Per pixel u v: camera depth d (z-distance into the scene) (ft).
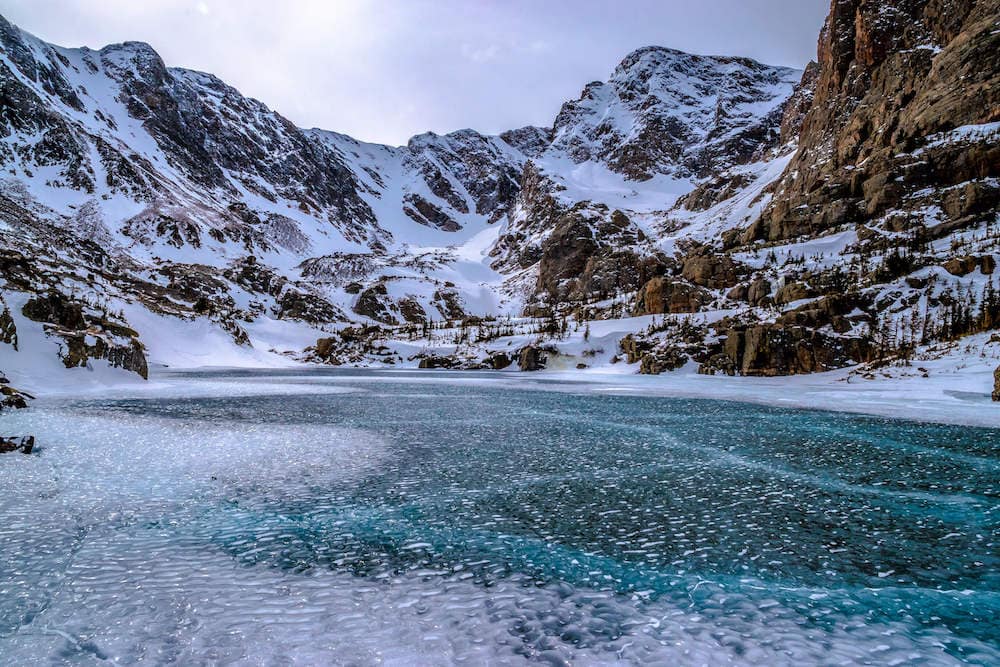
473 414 127.24
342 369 426.51
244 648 25.70
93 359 176.86
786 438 93.76
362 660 24.79
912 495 56.70
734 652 26.12
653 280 457.68
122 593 31.53
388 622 28.63
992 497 55.88
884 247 371.56
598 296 640.99
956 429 103.04
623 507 51.57
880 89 562.25
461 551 39.73
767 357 278.05
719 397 173.99
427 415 123.44
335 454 74.49
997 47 438.40
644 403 156.25
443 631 27.76
